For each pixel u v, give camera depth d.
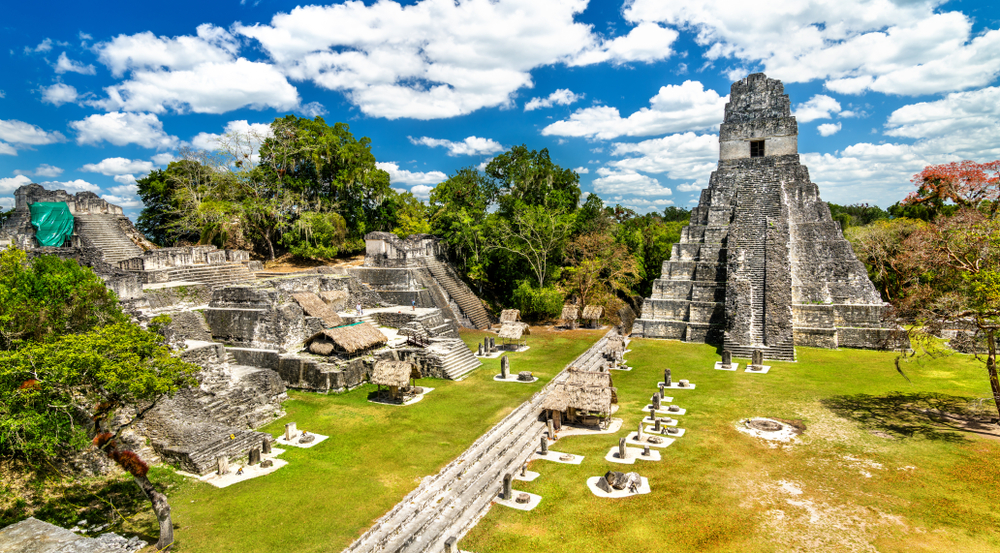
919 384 27.78
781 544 13.91
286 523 15.50
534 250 51.47
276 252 54.22
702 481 17.58
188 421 20.47
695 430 22.30
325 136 54.25
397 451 20.73
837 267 39.00
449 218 56.88
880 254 44.41
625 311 55.84
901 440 20.36
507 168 61.75
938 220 26.09
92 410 16.72
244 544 14.44
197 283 34.84
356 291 41.69
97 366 13.55
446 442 21.64
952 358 32.59
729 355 33.25
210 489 17.50
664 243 64.88
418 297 43.75
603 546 14.20
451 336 39.97
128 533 14.80
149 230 56.56
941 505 15.52
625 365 34.28
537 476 18.53
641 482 17.67
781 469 18.38
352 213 59.09
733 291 38.19
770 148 44.50
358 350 29.67
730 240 41.34
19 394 12.89
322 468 19.19
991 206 37.88
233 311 31.30
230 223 47.78
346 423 23.73
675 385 29.19
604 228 59.16
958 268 22.14
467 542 14.73
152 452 19.28
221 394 22.97
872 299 37.91
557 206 59.12
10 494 15.34
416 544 14.46
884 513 15.27
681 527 14.89
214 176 50.50
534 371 32.88
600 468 18.92
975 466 17.80
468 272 55.97
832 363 33.00
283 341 29.75
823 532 14.41
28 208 40.34
